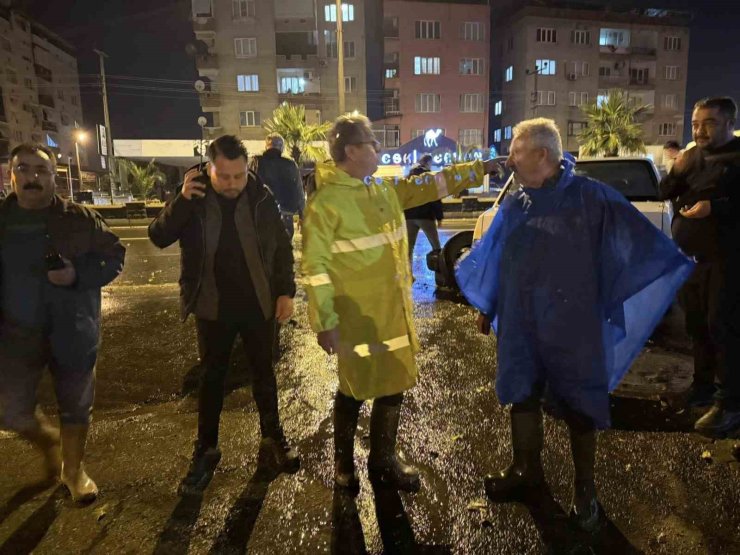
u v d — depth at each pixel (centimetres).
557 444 325
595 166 662
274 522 256
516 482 276
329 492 280
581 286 240
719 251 326
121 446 332
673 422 348
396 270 258
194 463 291
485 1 4472
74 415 270
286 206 614
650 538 240
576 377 245
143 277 956
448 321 616
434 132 2903
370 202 251
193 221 279
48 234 254
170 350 520
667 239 242
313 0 4178
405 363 262
